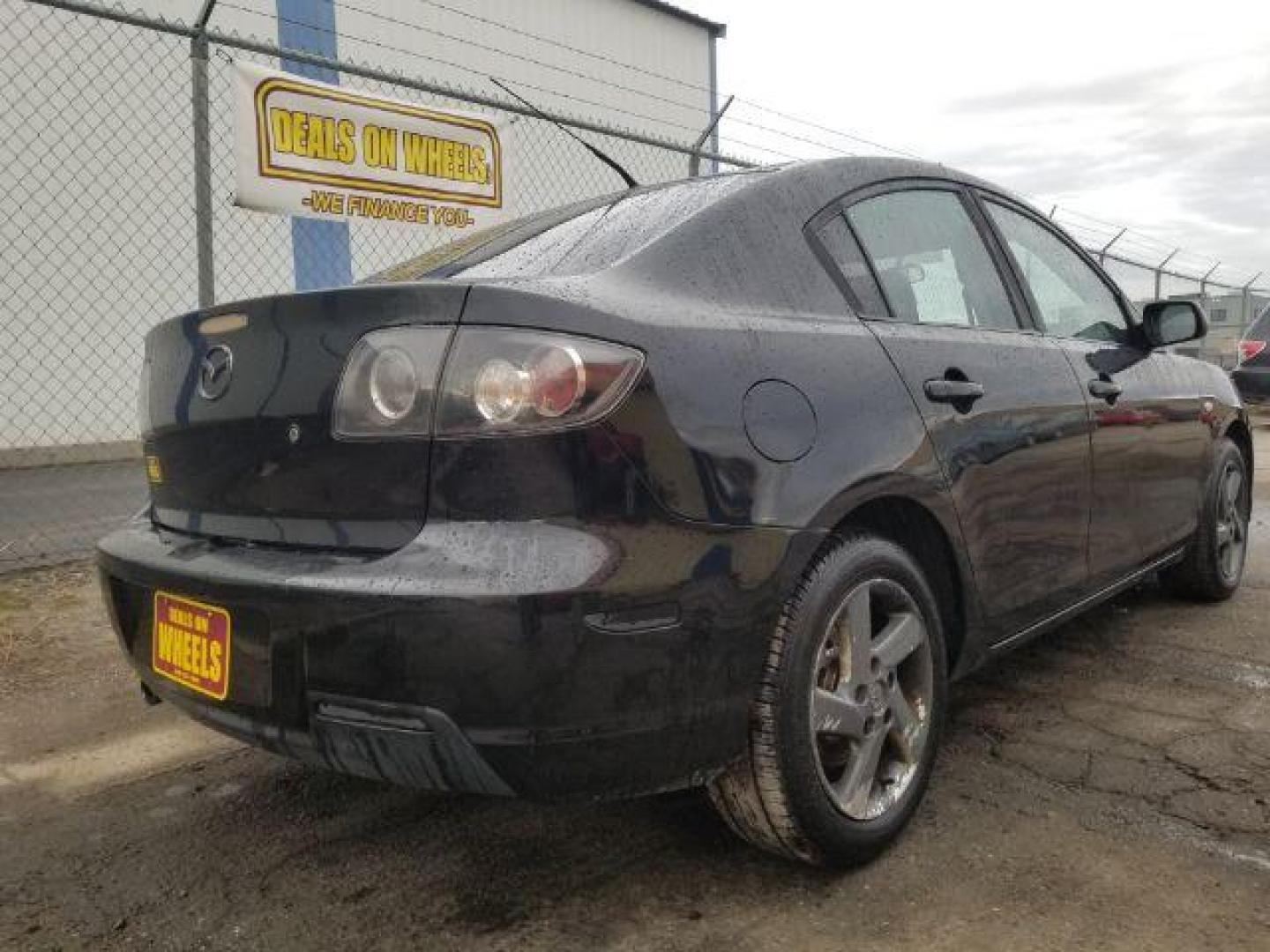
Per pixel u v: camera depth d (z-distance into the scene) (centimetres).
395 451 177
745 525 187
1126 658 355
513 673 166
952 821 237
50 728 314
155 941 200
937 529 238
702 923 199
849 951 188
